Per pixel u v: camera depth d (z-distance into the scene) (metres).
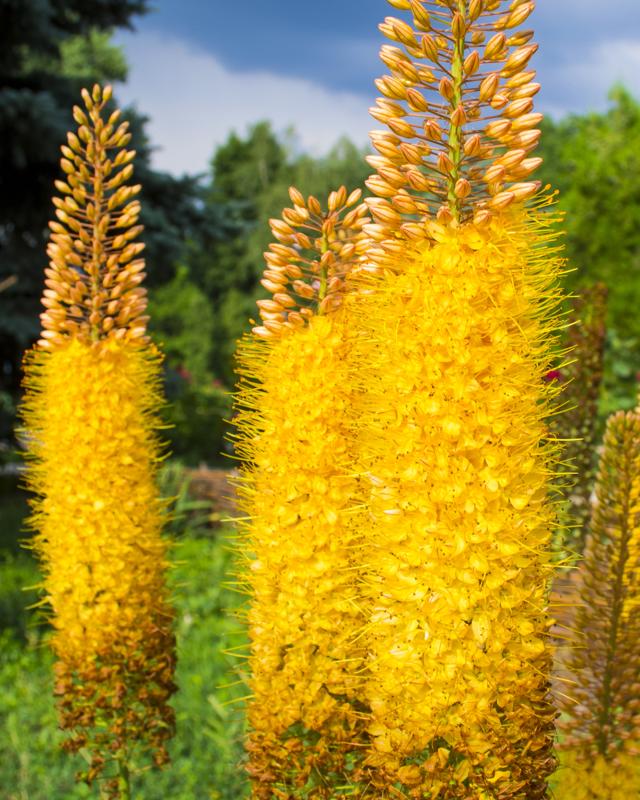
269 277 2.51
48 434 3.31
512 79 2.03
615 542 2.79
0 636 7.18
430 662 2.00
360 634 2.38
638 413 2.96
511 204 1.99
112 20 12.17
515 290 2.01
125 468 3.27
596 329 4.11
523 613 2.03
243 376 2.56
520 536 2.01
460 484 1.97
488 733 1.98
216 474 11.94
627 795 2.71
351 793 2.29
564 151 22.19
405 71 2.03
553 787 2.83
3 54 11.12
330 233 2.52
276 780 2.45
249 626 2.61
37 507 3.48
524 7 2.00
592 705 2.81
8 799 4.87
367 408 2.14
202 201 11.71
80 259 3.31
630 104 21.75
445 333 1.96
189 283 32.28
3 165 10.47
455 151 2.02
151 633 3.30
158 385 3.48
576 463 3.97
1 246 11.30
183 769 5.03
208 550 8.77
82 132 3.26
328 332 2.43
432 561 1.99
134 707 3.38
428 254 2.01
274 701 2.45
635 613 2.74
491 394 1.97
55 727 5.61
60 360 3.28
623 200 20.45
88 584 3.26
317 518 2.40
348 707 2.36
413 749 2.03
